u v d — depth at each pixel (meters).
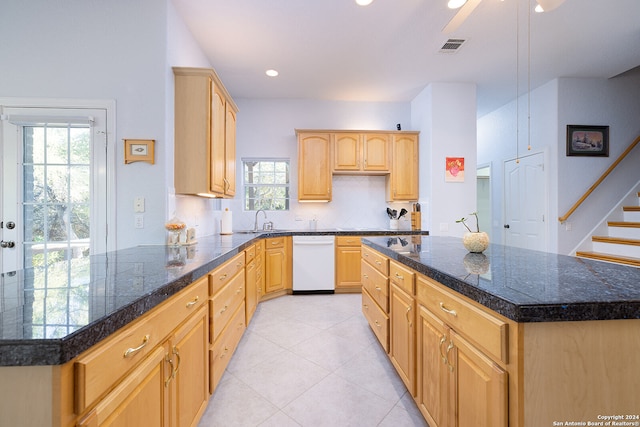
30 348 0.59
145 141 2.17
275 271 3.68
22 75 2.14
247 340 2.47
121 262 1.49
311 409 1.61
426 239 2.50
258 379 1.89
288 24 2.59
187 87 2.35
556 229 3.80
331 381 1.87
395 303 1.85
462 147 3.84
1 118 2.04
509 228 4.63
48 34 2.15
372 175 4.46
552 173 3.85
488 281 1.03
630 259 3.14
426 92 3.95
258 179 4.42
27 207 2.14
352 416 1.56
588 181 3.81
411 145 4.14
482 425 0.95
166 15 2.21
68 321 0.69
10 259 2.12
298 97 4.31
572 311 0.79
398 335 1.79
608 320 0.81
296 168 4.37
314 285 3.86
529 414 0.80
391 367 2.04
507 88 4.04
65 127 2.17
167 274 1.20
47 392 0.60
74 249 2.16
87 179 2.18
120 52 2.18
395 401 1.68
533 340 0.80
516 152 4.46
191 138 2.36
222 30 2.67
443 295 1.22
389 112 4.47
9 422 0.60
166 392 1.06
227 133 2.89
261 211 4.33
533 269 1.23
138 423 0.87
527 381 0.80
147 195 2.19
